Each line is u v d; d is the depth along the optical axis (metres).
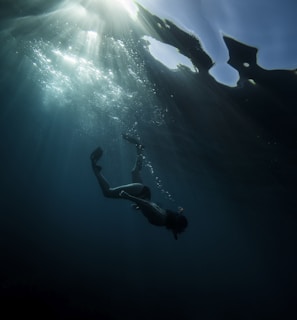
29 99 28.95
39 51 15.66
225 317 32.12
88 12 10.06
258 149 15.25
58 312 19.17
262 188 21.84
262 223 35.50
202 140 16.72
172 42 9.63
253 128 13.07
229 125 13.60
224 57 9.23
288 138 12.87
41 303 19.20
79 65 14.58
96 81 15.24
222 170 21.12
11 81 25.39
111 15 9.77
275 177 18.59
